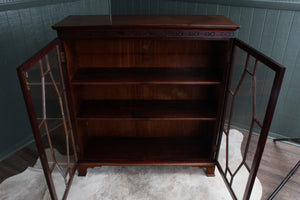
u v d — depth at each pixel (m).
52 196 1.13
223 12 1.72
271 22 1.58
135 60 1.45
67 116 1.34
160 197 1.40
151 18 1.30
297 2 1.46
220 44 1.32
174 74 1.38
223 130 1.43
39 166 1.62
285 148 1.79
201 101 1.57
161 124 1.70
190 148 1.63
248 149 1.19
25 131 1.81
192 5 1.81
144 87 1.55
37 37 1.72
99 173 1.57
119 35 1.17
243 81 1.21
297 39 1.54
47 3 1.72
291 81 1.66
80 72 1.41
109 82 1.27
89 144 1.67
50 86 1.10
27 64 0.86
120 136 1.75
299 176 1.54
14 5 1.52
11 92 1.65
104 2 2.18
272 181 1.51
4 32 1.51
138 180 1.52
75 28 1.15
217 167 1.53
